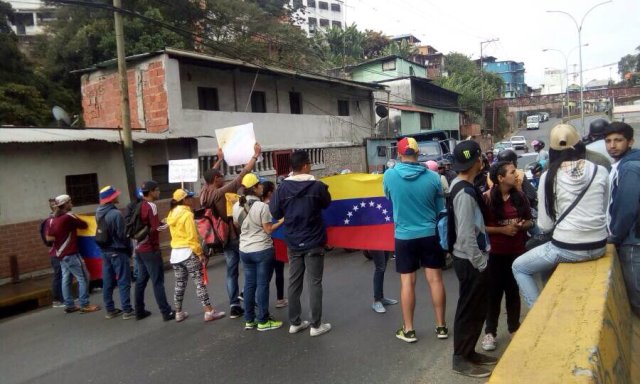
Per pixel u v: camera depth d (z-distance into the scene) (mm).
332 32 50156
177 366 4750
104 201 6562
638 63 82812
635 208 3395
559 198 3432
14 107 17062
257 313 5973
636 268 3512
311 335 5219
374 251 5906
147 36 20922
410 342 4801
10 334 6559
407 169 4512
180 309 6223
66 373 4859
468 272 3838
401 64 42406
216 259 10633
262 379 4293
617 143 3654
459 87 49875
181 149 13914
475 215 3783
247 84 18281
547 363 1956
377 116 28625
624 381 2408
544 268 3650
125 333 5961
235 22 26047
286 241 5246
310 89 21750
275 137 18516
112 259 6578
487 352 4410
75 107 20844
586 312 2441
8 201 9852
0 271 9500
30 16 44344
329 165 21562
